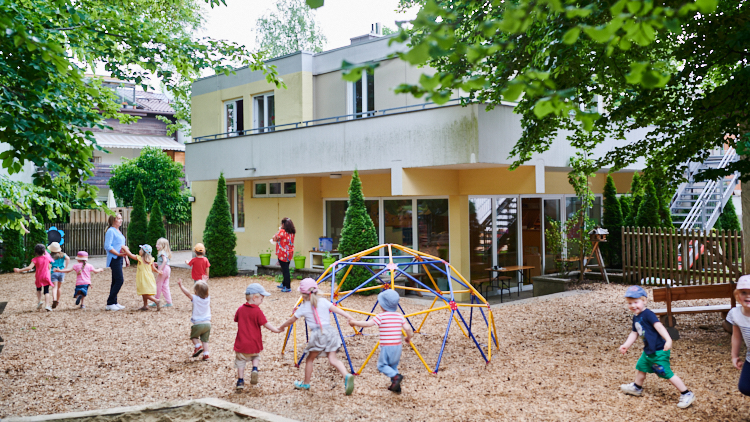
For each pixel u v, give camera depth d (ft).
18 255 67.62
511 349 27.48
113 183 101.91
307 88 57.67
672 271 44.50
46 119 19.38
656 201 51.19
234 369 25.09
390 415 19.15
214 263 58.23
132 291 50.19
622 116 29.48
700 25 25.20
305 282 21.80
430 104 46.26
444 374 23.75
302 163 52.85
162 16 53.31
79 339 31.24
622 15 8.26
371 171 50.11
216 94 68.18
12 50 19.30
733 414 18.22
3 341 30.63
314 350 21.45
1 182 26.40
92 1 34.50
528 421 18.25
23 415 19.66
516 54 29.60
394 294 22.09
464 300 47.34
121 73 34.86
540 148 35.12
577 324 32.50
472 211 49.49
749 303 16.60
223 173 61.77
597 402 19.75
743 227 30.22
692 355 25.23
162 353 28.12
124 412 19.15
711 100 25.11
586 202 50.01
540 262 54.85
